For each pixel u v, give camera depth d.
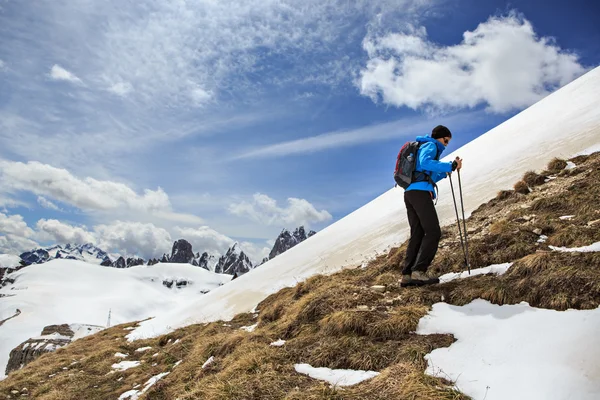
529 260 6.48
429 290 7.21
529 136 21.64
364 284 9.20
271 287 20.47
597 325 4.46
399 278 8.70
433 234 7.32
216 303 23.00
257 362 6.34
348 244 20.89
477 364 4.74
